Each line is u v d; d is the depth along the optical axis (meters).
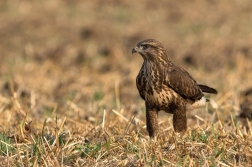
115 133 23.73
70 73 43.41
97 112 27.23
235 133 22.72
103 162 20.31
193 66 45.03
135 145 21.48
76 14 62.00
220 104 30.62
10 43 52.91
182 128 23.11
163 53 22.94
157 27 57.03
